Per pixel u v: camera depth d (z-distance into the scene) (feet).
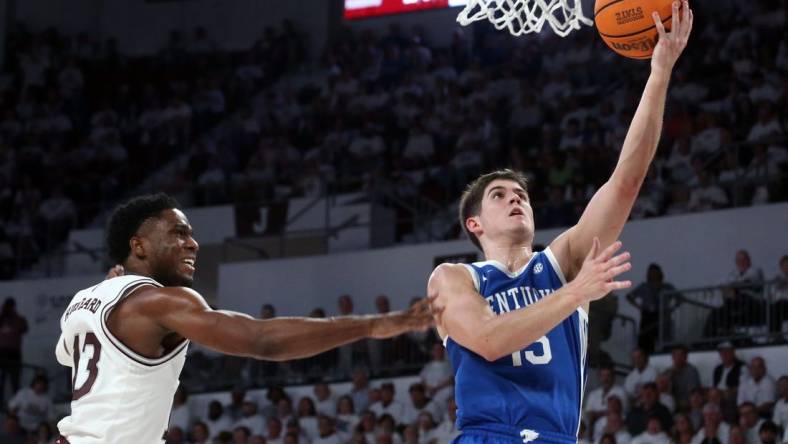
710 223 50.85
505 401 14.14
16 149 71.26
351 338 12.48
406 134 66.08
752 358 44.32
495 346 13.51
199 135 72.23
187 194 65.87
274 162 65.98
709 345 46.44
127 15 79.92
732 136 56.34
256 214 61.26
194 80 75.00
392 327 12.45
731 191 53.16
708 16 65.41
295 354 12.62
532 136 61.46
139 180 69.51
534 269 14.88
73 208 66.08
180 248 14.29
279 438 46.37
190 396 51.67
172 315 13.03
